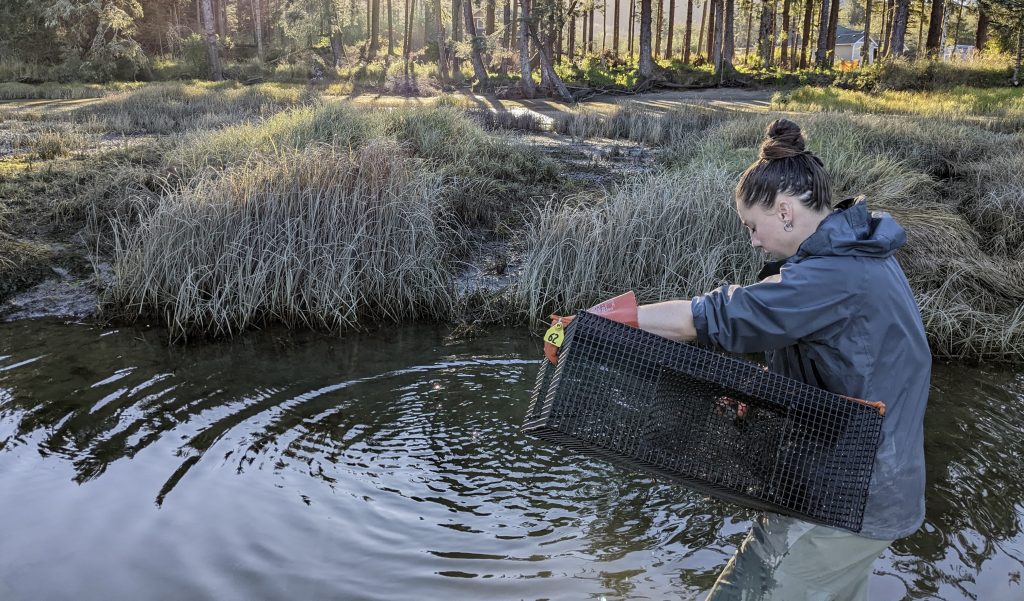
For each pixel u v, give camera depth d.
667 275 6.70
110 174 8.67
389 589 3.00
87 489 3.61
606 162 11.91
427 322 6.31
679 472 2.11
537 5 30.39
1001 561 3.25
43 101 23.09
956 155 11.10
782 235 2.13
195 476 3.75
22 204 7.98
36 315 6.14
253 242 6.38
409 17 49.03
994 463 4.05
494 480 3.85
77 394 4.66
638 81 32.66
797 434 2.06
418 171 7.85
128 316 6.14
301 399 4.69
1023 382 5.27
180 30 46.91
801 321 2.00
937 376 5.36
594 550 3.31
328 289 6.25
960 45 57.41
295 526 3.38
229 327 5.82
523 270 7.01
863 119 14.08
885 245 1.99
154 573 3.03
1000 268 7.08
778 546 2.20
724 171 8.13
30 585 2.94
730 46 37.94
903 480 2.06
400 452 4.08
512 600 2.96
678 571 3.19
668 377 2.09
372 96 28.73
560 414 2.09
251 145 9.27
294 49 42.62
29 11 35.91
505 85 32.53
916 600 3.00
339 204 6.69
